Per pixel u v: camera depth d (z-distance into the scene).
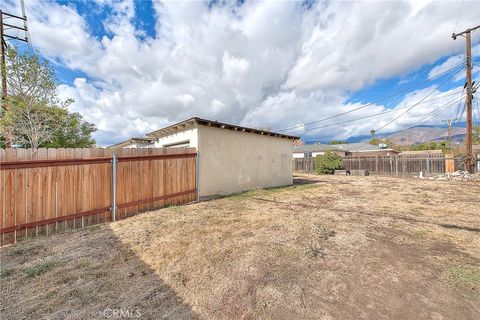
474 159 13.76
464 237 3.77
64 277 2.56
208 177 7.44
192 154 6.88
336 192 8.73
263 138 10.06
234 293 2.27
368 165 19.09
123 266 2.83
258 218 4.93
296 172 22.31
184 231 4.09
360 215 5.21
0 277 2.56
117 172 4.91
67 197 4.15
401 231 4.08
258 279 2.51
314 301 2.12
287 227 4.32
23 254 3.15
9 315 1.95
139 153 5.38
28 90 6.78
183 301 2.15
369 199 7.23
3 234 3.45
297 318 1.90
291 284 2.41
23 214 3.64
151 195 5.64
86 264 2.87
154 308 2.05
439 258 2.99
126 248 3.36
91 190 4.49
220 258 3.02
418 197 7.53
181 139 8.09
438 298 2.15
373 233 3.98
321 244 3.49
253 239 3.70
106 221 4.70
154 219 4.82
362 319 1.88
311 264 2.85
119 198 4.94
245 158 9.05
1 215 3.43
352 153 33.06
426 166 16.08
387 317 1.90
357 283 2.42
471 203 6.49
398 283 2.41
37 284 2.42
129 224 4.50
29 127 7.17
